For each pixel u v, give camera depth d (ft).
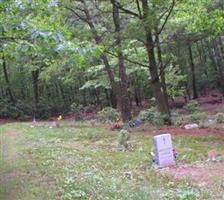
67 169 41.16
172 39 86.02
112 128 77.87
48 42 28.30
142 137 61.16
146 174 38.47
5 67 167.84
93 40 78.95
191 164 42.27
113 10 77.92
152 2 72.43
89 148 55.72
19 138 70.64
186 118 84.38
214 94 155.63
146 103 147.84
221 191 31.99
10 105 160.15
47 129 85.51
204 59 160.35
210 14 65.62
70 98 169.99
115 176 37.96
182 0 69.21
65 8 77.82
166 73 117.39
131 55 97.81
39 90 174.29
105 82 108.99
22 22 29.17
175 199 30.27
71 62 28.86
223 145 51.42
